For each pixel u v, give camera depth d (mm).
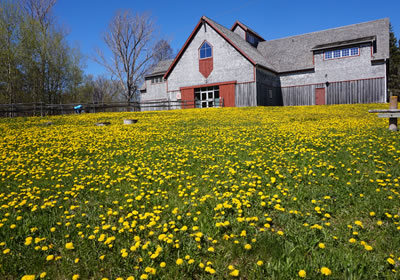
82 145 8109
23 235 3037
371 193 3783
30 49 29781
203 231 2982
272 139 8164
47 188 4578
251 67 23891
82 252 2658
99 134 10188
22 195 4270
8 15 27750
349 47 24125
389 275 2213
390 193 3750
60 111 25719
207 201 3766
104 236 2820
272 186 4277
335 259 2416
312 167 5109
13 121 15906
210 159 6105
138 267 2428
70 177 5125
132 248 2531
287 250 2582
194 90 27219
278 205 3367
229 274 2295
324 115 15758
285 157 5980
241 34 31047
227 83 25094
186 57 27188
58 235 3000
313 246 2639
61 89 35125
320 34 29094
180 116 17578
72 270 2436
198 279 2324
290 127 10797
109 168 5676
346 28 27875
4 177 5227
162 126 12531
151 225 3021
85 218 3373
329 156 5941
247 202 3574
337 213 3311
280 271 2287
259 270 2314
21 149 7762
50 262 2578
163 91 33094
